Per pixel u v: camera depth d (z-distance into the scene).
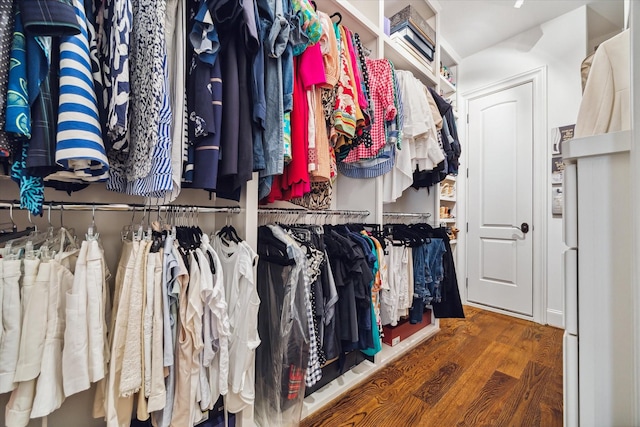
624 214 0.63
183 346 0.85
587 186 0.69
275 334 1.18
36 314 0.66
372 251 1.55
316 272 1.23
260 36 0.96
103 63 0.73
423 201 2.50
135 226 1.11
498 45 2.92
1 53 0.54
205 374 0.93
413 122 1.84
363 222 1.88
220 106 0.87
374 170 1.75
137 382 0.78
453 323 2.56
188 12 0.89
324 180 1.38
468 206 3.14
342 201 2.04
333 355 1.30
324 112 1.34
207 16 0.80
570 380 0.71
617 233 0.64
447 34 2.80
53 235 0.82
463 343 2.10
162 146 0.76
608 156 0.66
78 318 0.70
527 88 2.72
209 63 0.84
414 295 1.96
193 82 0.87
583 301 0.69
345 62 1.36
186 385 0.86
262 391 1.22
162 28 0.77
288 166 1.21
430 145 1.95
